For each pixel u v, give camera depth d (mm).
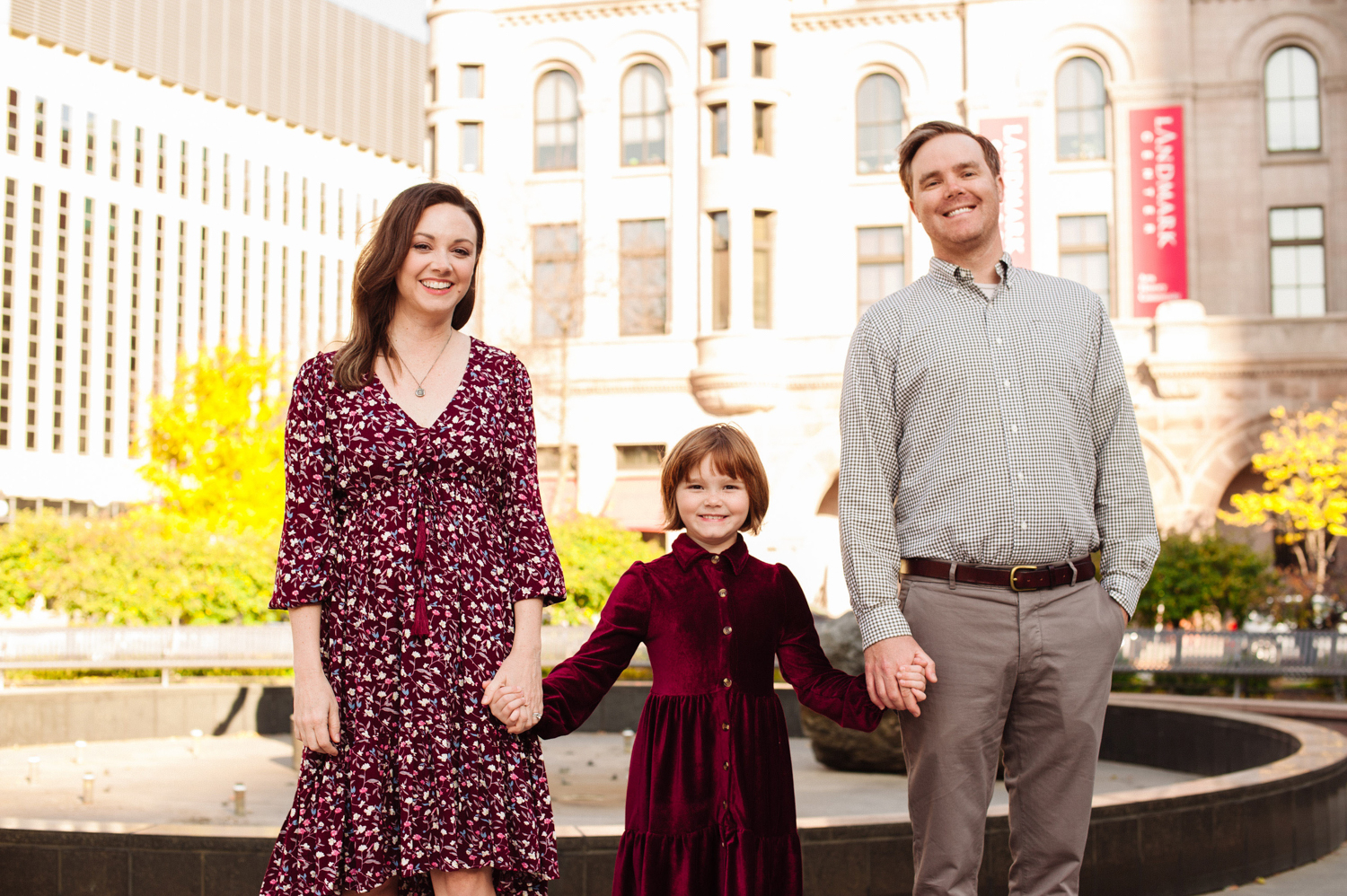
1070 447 3627
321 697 3104
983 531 3527
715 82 25938
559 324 25719
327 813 3096
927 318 3688
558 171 27172
